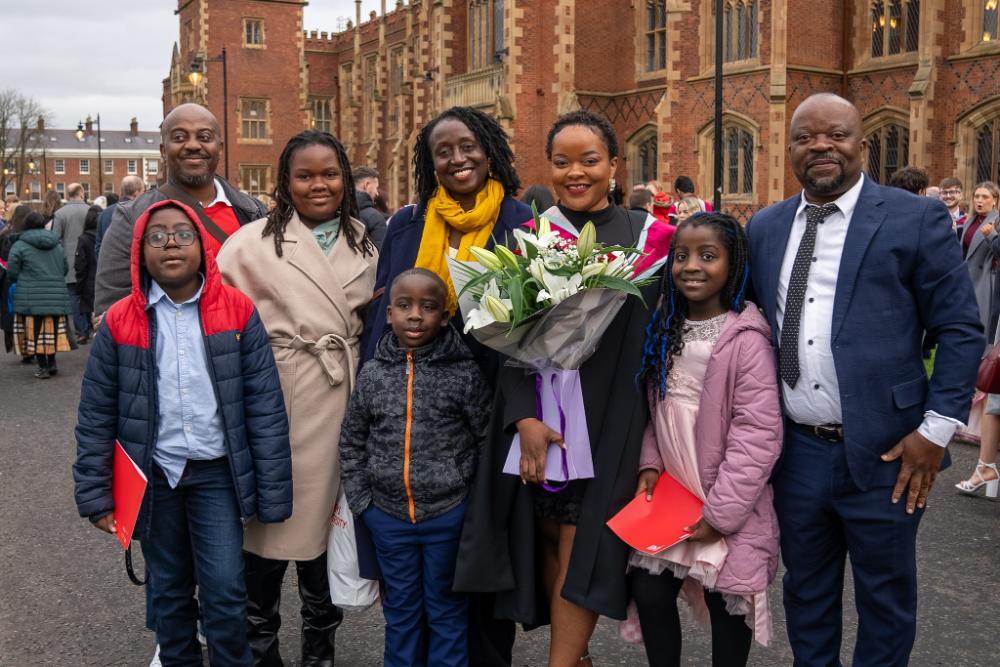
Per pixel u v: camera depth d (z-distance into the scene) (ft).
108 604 16.51
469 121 12.32
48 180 403.13
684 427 11.08
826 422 10.79
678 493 11.21
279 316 12.87
